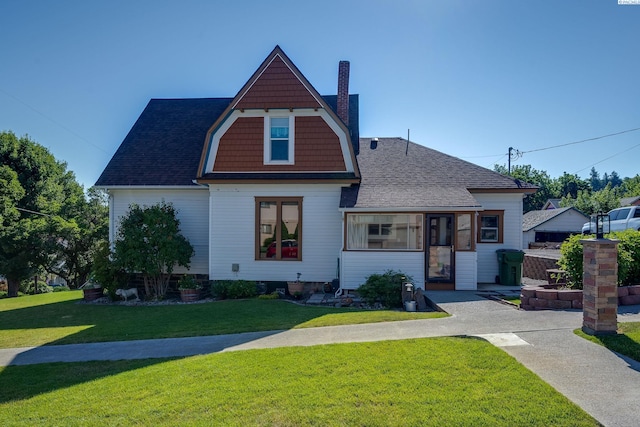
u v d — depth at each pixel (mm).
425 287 11867
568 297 8133
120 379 5309
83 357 6645
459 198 12156
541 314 7672
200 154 14734
